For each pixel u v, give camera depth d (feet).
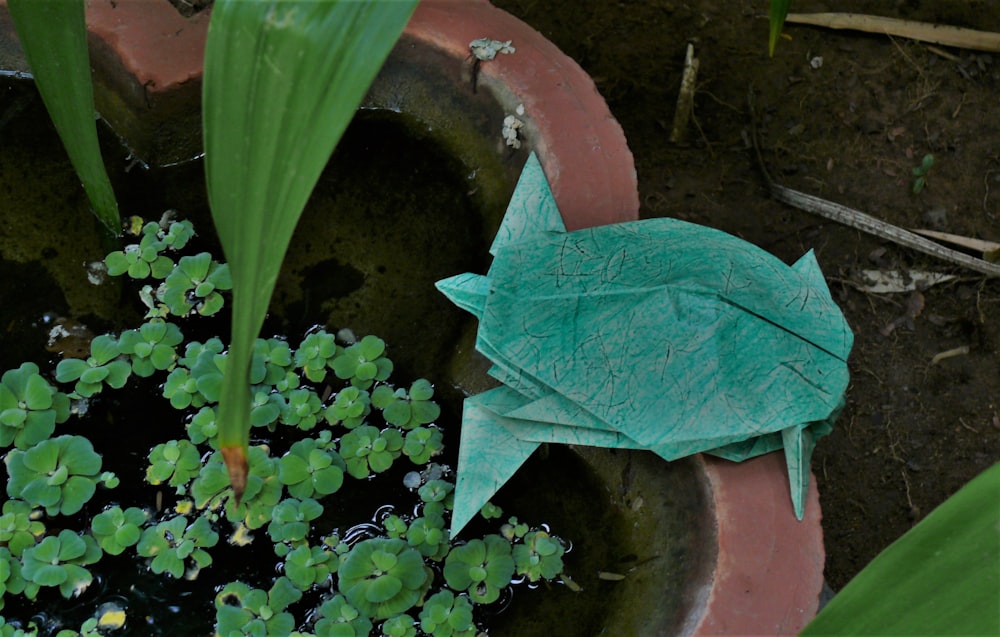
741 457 2.57
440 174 3.00
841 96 3.39
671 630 2.53
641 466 2.72
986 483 1.48
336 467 2.78
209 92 1.81
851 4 3.48
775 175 3.31
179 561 2.69
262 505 2.75
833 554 3.01
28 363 2.81
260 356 2.85
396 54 2.96
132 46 2.89
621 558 2.72
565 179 2.78
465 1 2.96
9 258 2.93
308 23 1.79
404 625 2.66
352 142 3.02
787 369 2.56
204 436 2.78
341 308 2.93
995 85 3.41
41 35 2.35
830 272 3.22
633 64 3.42
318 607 2.69
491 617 2.70
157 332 2.86
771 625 2.49
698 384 2.55
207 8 2.94
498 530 2.77
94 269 2.93
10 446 2.77
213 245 2.97
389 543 2.70
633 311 2.59
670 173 3.30
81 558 2.69
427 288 2.94
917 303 3.19
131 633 2.66
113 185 2.99
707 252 2.64
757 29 3.46
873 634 1.41
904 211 3.28
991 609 1.38
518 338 2.60
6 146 3.01
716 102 3.38
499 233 2.73
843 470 3.07
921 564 1.44
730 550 2.53
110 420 2.82
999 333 3.18
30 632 2.64
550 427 2.62
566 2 3.47
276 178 1.78
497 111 2.90
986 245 3.22
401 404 2.84
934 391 3.13
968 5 3.48
